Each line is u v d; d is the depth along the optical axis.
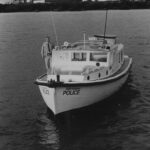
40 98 22.36
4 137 16.69
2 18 115.38
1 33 67.88
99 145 15.54
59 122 18.20
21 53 40.94
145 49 40.97
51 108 18.03
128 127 17.33
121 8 140.88
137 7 141.62
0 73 29.92
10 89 24.62
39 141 16.16
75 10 142.25
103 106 20.30
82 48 20.44
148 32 59.28
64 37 55.56
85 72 18.73
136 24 75.88
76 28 70.94
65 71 19.34
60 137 16.47
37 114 19.50
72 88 17.39
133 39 50.78
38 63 33.88
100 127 17.44
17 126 17.94
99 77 19.25
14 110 20.25
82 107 18.55
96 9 142.62
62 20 95.69
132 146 15.34
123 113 19.16
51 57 20.67
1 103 21.53
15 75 28.95
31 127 17.73
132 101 21.03
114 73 21.53
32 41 52.62
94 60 20.06
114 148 15.23
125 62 25.73
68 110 18.08
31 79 27.36
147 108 19.84
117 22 83.00
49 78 18.38
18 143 16.05
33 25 84.19
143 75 27.34
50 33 62.97
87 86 17.75
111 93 20.55
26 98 22.42
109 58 20.02
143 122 17.88
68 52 20.11
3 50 44.19
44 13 133.25
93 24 79.56
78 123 17.97
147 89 23.42
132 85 24.45
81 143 15.79
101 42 22.11
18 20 103.56
